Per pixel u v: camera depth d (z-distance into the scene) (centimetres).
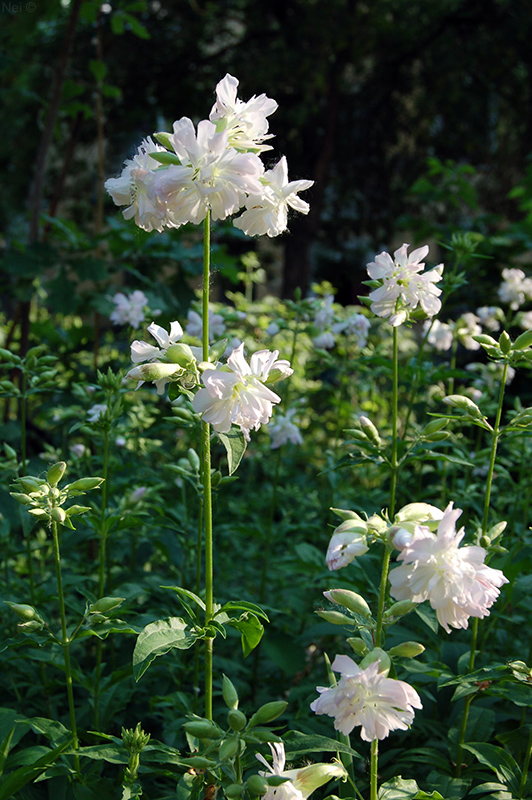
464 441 438
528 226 788
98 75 610
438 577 185
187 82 1394
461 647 331
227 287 1095
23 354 574
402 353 668
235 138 214
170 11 1359
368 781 282
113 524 325
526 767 257
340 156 1518
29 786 275
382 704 187
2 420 607
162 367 221
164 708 321
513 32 1348
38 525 523
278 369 216
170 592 371
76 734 258
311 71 1352
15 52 657
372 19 1335
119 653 359
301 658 365
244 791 203
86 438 441
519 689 272
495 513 454
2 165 1186
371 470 552
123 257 587
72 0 561
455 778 273
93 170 1410
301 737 230
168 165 209
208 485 235
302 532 552
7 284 645
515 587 307
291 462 631
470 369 459
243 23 1454
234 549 556
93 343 627
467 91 1426
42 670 325
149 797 279
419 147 1510
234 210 207
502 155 1454
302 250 1465
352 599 216
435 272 262
